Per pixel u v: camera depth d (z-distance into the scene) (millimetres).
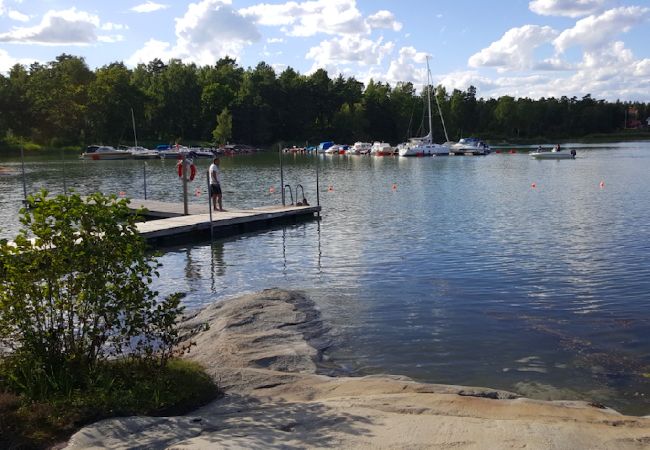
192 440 5258
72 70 112750
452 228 20453
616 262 14703
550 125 151500
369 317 10664
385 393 6969
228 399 6629
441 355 8852
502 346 9195
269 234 20344
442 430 5582
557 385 7762
